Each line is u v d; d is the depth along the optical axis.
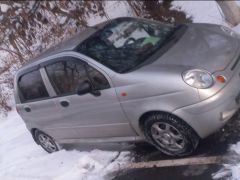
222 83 5.29
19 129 10.05
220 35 6.13
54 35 12.06
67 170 6.87
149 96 5.53
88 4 12.17
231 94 5.32
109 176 6.18
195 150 5.77
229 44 5.91
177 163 5.70
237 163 5.18
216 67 5.42
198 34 6.21
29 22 11.52
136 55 6.03
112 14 12.59
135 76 5.64
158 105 5.48
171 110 5.39
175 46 5.98
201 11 10.91
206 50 5.74
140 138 6.12
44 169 7.29
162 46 6.10
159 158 6.02
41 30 12.20
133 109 5.76
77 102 6.44
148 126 5.77
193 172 5.36
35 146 8.63
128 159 6.38
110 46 6.31
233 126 5.94
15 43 11.84
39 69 7.05
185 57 5.65
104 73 5.95
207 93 5.21
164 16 11.60
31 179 7.10
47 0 11.65
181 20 10.98
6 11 11.20
